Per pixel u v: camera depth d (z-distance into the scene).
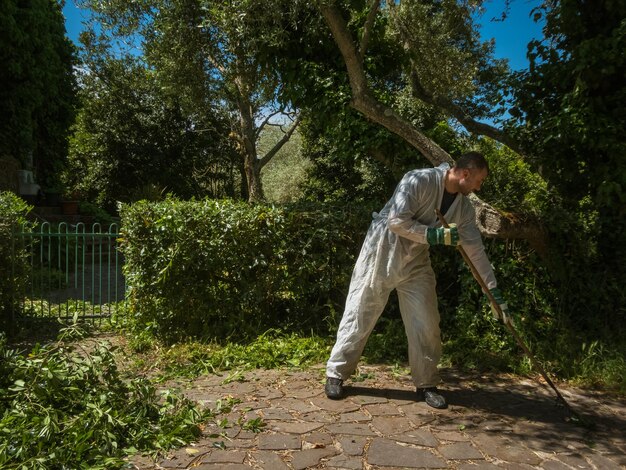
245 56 7.55
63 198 17.27
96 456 2.77
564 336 4.88
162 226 5.32
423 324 3.69
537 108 5.70
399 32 8.27
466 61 10.12
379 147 7.12
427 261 3.79
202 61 8.95
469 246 3.64
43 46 13.62
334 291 5.85
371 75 7.71
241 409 3.50
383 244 3.67
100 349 3.61
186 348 4.98
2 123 13.01
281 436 3.10
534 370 4.50
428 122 11.18
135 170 20.88
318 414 3.45
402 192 3.53
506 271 5.21
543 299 5.27
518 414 3.57
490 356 4.74
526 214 5.22
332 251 5.72
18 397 3.21
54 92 15.00
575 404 3.78
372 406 3.62
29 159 14.47
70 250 11.64
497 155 8.43
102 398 3.16
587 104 5.21
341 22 6.05
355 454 2.91
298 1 6.50
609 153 5.05
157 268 5.38
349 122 7.02
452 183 3.52
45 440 2.80
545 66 5.62
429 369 3.70
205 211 5.43
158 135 21.05
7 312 6.02
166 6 8.48
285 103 7.61
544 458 2.93
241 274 5.54
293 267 5.68
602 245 5.46
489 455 2.95
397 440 3.09
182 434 3.06
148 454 2.87
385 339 5.06
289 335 5.48
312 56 7.25
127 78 19.22
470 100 12.84
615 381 4.20
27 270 6.31
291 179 20.95
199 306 5.47
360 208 5.80
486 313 5.16
